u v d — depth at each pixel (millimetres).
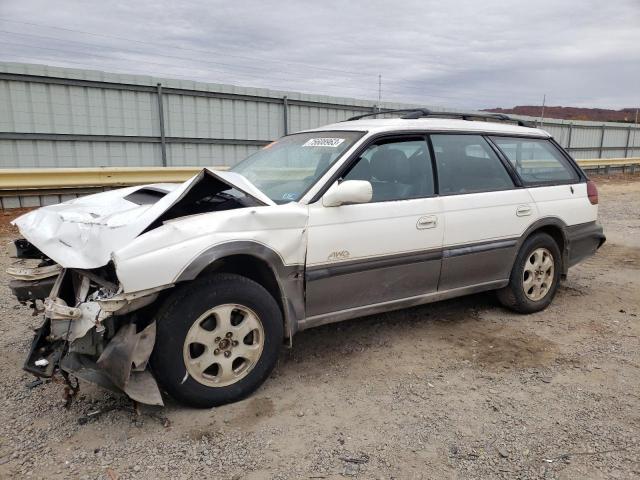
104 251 2848
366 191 3465
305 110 15531
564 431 2938
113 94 11820
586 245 5324
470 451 2746
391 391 3391
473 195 4332
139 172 11219
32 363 3004
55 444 2760
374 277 3785
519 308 4828
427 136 4266
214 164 13836
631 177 26016
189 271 2896
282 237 3301
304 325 3537
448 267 4195
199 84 13070
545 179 5039
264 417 3061
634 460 2674
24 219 3686
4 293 5246
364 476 2539
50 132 11078
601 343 4242
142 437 2838
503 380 3562
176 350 2945
